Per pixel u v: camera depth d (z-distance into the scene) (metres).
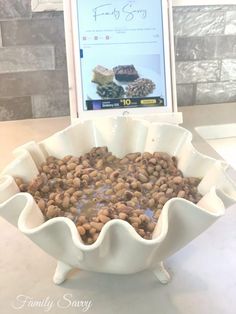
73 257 0.30
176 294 0.32
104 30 0.52
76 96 0.52
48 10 0.55
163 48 0.53
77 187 0.34
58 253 0.30
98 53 0.52
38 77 0.59
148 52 0.53
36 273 0.34
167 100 0.53
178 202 0.28
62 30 0.57
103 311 0.31
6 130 0.58
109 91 0.52
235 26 0.62
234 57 0.64
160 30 0.53
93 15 0.51
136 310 0.31
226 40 0.62
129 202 0.32
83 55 0.52
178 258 0.36
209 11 0.60
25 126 0.59
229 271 0.35
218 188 0.32
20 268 0.35
